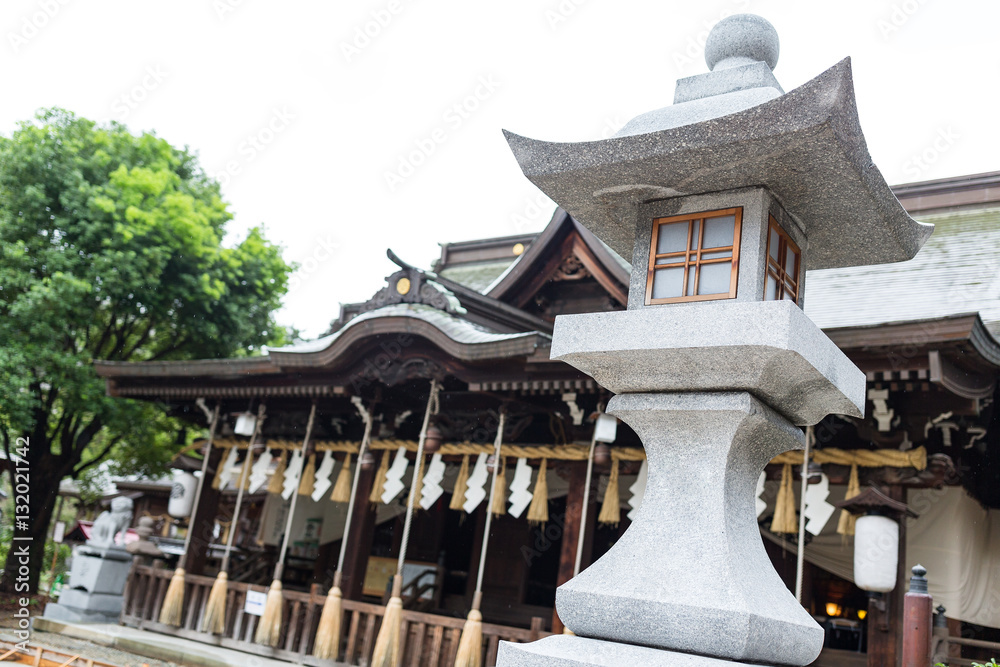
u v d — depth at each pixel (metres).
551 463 10.10
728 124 3.55
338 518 13.61
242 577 13.38
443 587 12.59
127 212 14.34
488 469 9.66
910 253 4.52
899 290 10.08
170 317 16.22
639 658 3.42
